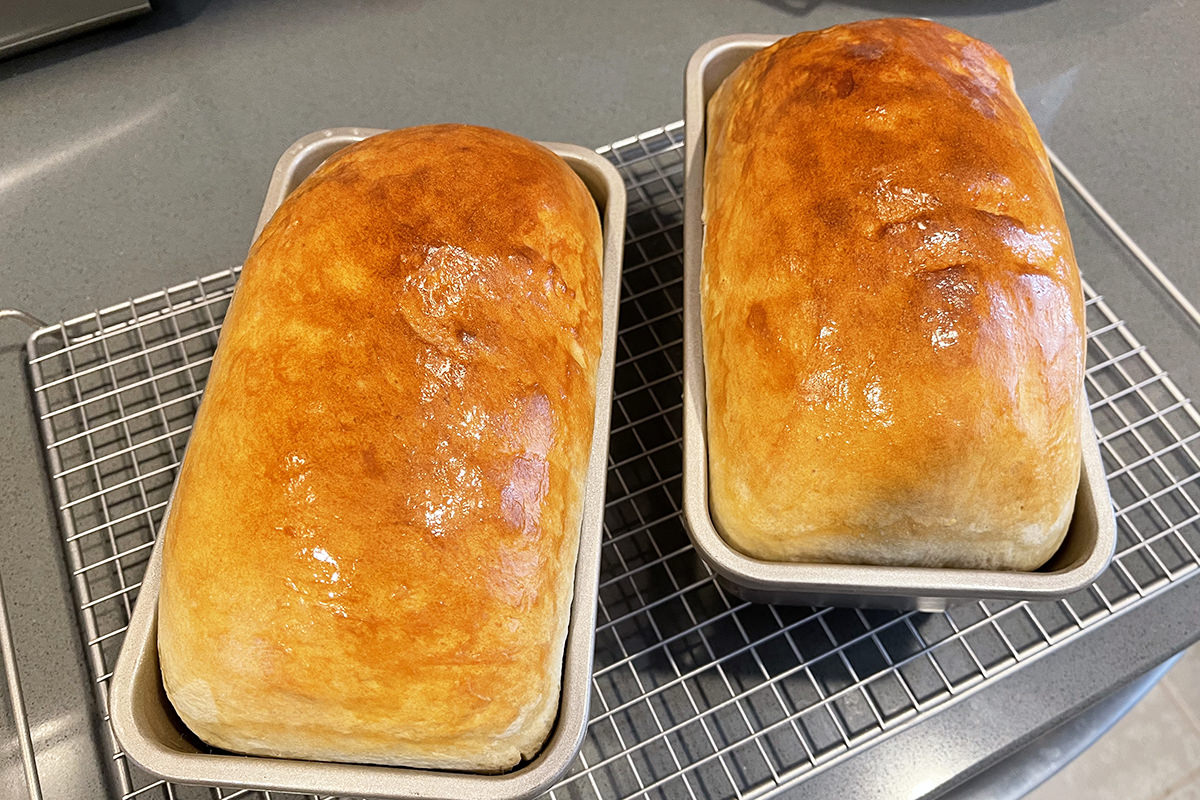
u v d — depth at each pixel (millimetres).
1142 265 383
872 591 270
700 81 380
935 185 288
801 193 298
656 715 314
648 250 410
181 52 484
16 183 435
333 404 254
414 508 248
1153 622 333
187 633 249
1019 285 276
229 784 241
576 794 301
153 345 385
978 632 330
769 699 318
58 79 471
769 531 284
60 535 342
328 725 248
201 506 256
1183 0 512
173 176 439
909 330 270
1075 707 321
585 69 486
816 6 510
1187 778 573
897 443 268
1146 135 460
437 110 468
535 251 295
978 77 331
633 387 376
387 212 288
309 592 242
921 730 318
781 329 284
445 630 245
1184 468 362
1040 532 279
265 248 297
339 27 500
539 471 267
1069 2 510
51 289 400
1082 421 293
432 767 260
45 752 301
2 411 367
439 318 271
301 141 359
